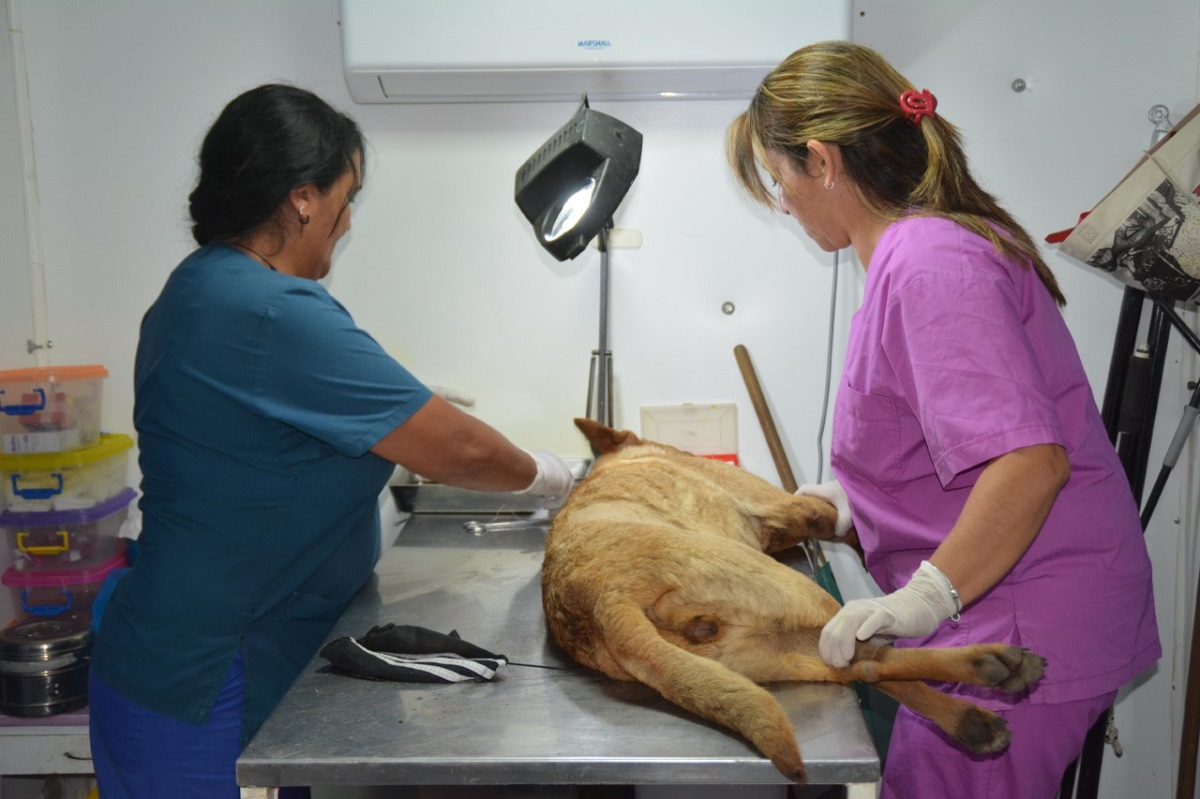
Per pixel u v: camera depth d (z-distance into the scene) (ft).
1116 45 7.02
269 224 4.62
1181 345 7.20
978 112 7.17
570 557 4.50
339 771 3.59
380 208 7.43
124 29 7.18
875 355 4.32
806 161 4.43
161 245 7.43
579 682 4.28
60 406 6.73
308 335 4.33
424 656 4.41
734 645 4.21
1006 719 4.32
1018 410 3.76
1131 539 4.46
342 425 4.37
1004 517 3.69
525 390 7.65
